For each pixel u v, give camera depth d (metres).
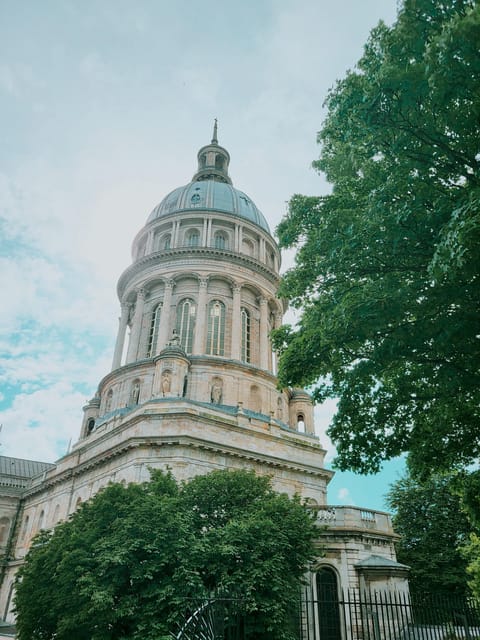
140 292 57.88
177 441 36.91
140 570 22.36
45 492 52.88
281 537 25.78
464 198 14.16
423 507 50.19
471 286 15.65
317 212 20.70
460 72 13.64
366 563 33.44
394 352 17.84
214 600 16.84
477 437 20.62
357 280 19.31
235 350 52.41
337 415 21.77
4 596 52.22
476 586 29.70
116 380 52.16
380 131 16.55
